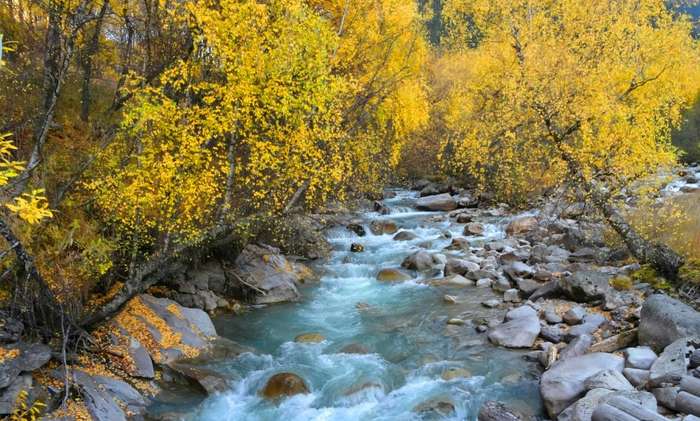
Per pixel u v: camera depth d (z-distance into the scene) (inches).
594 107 439.2
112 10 426.6
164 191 305.3
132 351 308.3
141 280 325.4
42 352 254.5
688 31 504.7
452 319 398.6
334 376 320.5
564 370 272.2
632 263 451.2
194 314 377.7
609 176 438.3
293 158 352.8
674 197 540.1
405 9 578.2
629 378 257.6
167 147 302.5
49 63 305.4
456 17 650.8
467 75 946.7
